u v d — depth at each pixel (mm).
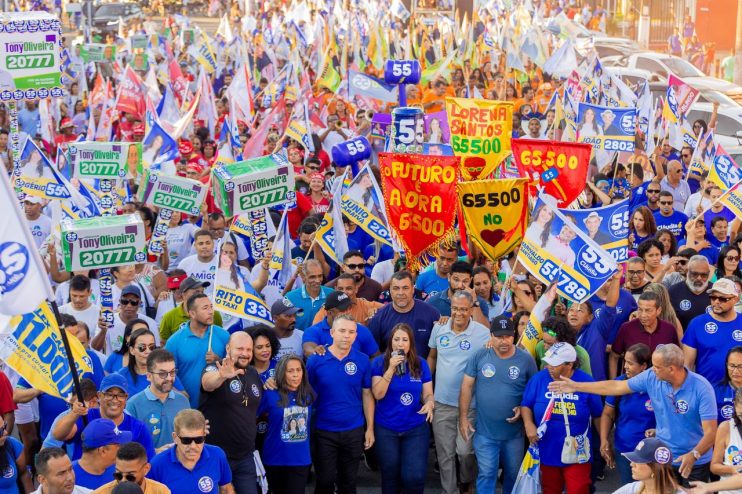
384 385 9875
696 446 9102
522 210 11484
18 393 9445
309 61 27891
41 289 7207
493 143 13508
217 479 8336
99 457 8008
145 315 11523
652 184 15484
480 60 27562
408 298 10555
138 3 52250
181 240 14141
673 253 13156
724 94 28719
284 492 9688
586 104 16422
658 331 10461
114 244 9703
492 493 10023
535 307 10250
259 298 10273
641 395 9602
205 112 21203
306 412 9625
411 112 12641
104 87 21984
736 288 10164
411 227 11602
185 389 9500
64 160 15898
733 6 44656
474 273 11203
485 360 9953
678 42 42094
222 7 53438
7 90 12562
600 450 10023
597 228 10766
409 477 10031
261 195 10977
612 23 45125
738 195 13102
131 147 14203
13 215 7094
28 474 8859
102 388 8398
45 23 12602
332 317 10383
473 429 10109
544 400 9602
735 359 9086
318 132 20234
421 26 30719
